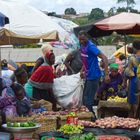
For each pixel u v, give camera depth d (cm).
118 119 935
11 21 1300
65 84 1080
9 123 848
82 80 1078
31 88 1066
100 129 880
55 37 1326
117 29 1239
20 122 870
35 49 2553
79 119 955
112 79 1175
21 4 1355
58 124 911
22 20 1316
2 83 919
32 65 2227
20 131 832
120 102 1119
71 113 910
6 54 2467
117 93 1171
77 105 1074
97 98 1170
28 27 1311
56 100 1084
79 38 1064
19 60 2489
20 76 1013
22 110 920
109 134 873
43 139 828
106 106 1123
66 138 838
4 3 1345
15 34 1292
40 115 917
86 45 1061
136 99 1097
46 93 1077
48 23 1345
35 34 1312
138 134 866
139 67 1086
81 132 865
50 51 1073
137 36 1461
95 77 1060
